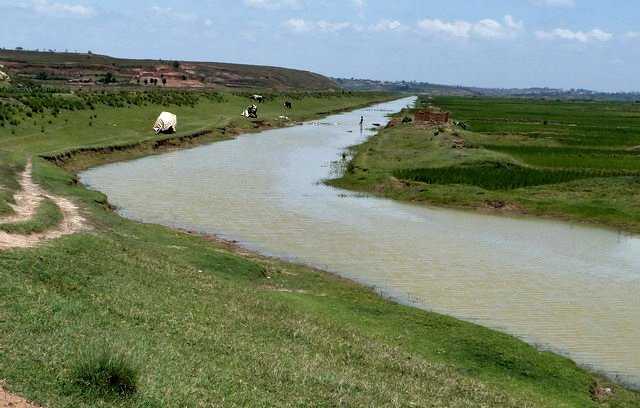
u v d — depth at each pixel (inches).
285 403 595.2
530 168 2310.5
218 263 1139.9
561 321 1021.2
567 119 5167.3
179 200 1766.7
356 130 4047.7
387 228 1555.1
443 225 1604.3
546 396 768.9
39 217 1114.7
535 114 5826.8
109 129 2783.0
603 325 1010.7
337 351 791.7
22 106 2662.4
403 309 1015.0
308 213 1684.3
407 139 3073.3
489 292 1137.4
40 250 888.9
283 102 5674.2
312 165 2491.4
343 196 1924.2
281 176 2220.7
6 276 735.7
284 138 3440.0
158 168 2274.9
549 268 1283.2
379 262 1288.1
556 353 911.7
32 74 6604.3
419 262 1295.5
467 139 3218.5
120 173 2135.8
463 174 2170.3
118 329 674.2
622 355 916.6
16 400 468.1
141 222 1481.3
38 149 2150.6
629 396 804.0
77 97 3223.4
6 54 7564.0
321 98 7209.6
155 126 2950.3
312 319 903.1
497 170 2265.0
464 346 887.1
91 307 725.9
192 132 3085.6
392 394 671.8
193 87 7150.6
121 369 528.4
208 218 1583.4
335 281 1163.9
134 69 7691.9
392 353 820.0
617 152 2837.1
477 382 768.9
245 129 3693.4
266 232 1480.1
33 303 674.2
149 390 537.6
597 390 813.9
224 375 625.6
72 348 577.0
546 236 1528.1
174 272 984.9
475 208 1796.3
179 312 792.3
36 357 544.7
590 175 2164.1
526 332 978.7
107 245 1035.9
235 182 2073.1
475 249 1401.3
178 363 623.8
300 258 1298.0
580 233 1567.4
